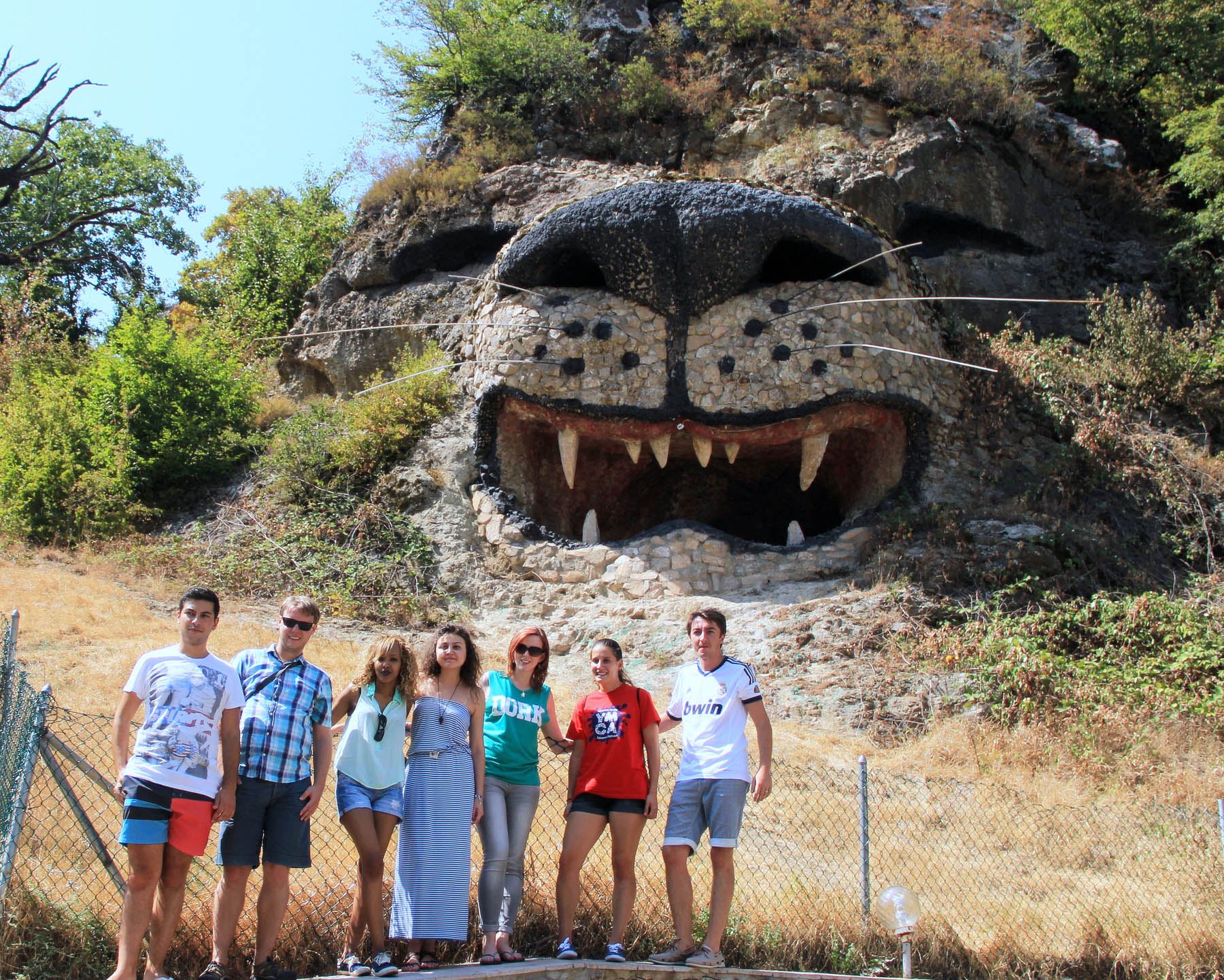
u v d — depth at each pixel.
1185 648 10.77
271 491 14.07
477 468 13.61
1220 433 15.41
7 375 17.50
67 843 5.50
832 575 12.49
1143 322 15.77
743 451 13.71
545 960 5.12
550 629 11.97
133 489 14.30
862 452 14.00
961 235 17.86
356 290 18.09
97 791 6.11
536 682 5.64
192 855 4.57
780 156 17.56
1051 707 9.87
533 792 5.46
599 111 19.12
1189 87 20.77
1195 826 7.43
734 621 11.61
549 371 12.83
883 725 9.76
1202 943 6.27
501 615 12.27
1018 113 18.33
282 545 12.91
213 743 4.69
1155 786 8.67
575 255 13.09
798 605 11.65
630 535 14.83
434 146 20.02
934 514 12.66
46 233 26.28
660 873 6.12
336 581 12.45
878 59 18.66
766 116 18.27
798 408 12.54
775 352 12.59
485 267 17.11
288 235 23.52
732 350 12.60
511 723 5.48
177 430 14.72
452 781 5.16
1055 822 7.67
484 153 18.62
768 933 5.79
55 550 12.72
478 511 13.35
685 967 5.24
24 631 9.48
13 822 4.70
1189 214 19.30
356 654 10.26
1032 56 21.38
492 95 19.88
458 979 4.73
